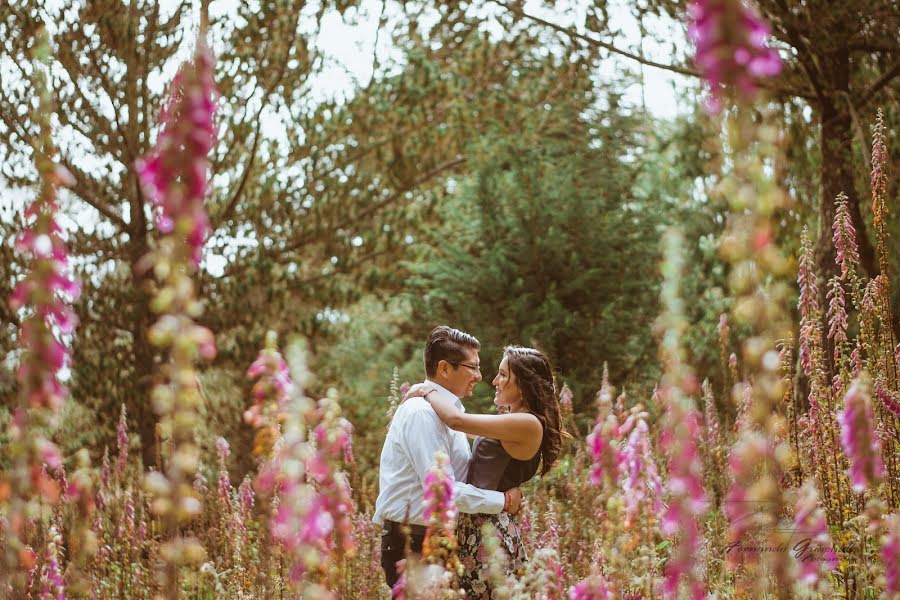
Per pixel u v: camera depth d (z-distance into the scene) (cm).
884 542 250
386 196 1430
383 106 1357
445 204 1381
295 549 209
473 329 1098
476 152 1282
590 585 262
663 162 1323
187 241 152
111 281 1232
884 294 383
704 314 1270
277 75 1272
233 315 1258
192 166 151
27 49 1107
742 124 132
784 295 151
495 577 294
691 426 191
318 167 1345
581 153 1264
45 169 180
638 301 1123
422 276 1305
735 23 124
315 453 216
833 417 338
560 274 1109
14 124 1085
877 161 396
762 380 154
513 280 1116
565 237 1116
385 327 1492
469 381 394
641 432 263
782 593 186
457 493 349
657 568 267
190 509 161
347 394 1345
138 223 1220
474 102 1417
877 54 913
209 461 1155
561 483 576
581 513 463
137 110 1191
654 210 1269
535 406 397
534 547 402
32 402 176
